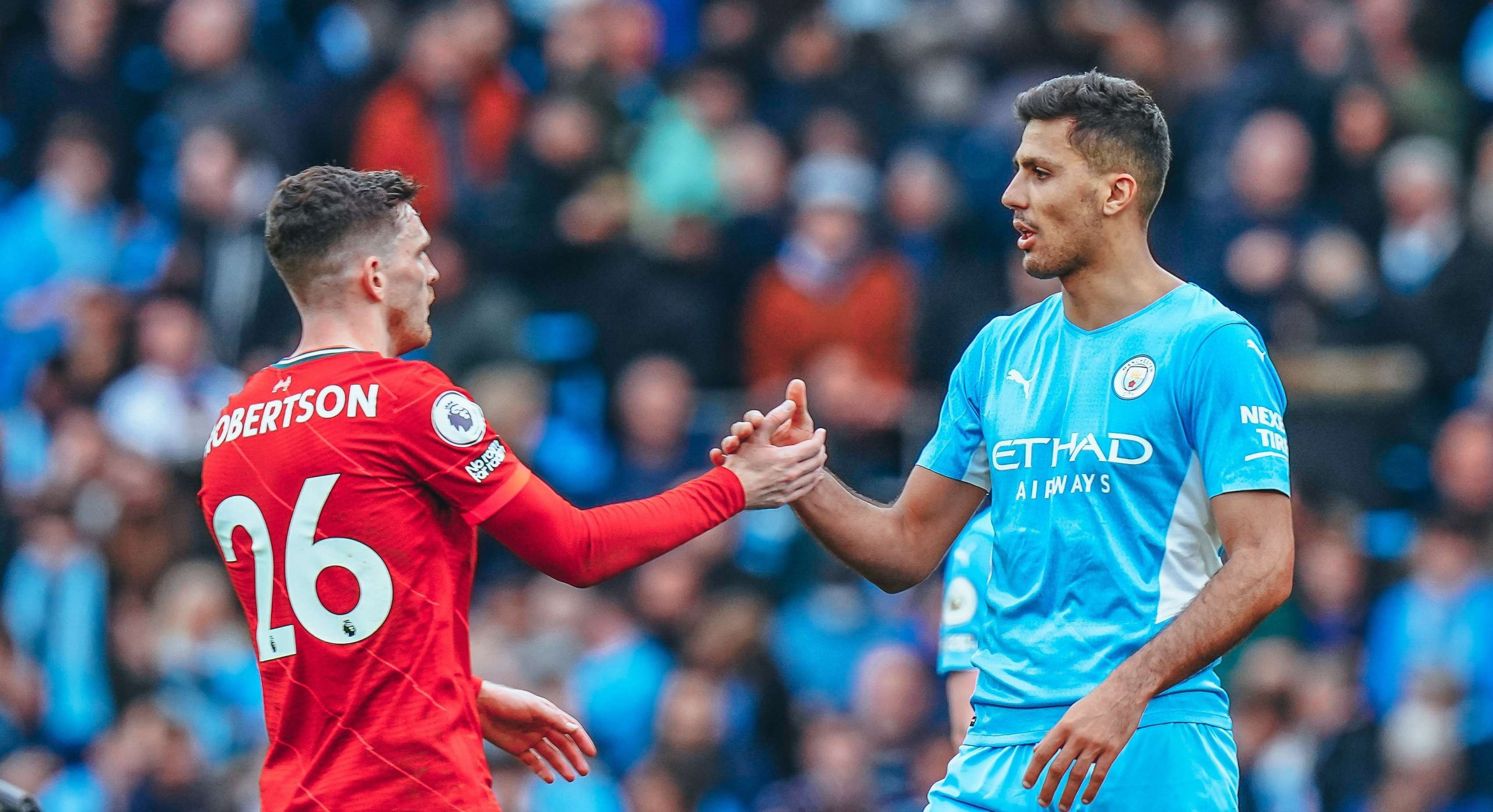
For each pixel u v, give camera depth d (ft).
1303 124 128.36
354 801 43.29
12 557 111.45
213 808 96.89
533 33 145.38
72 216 134.82
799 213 125.39
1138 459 46.19
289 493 44.01
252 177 127.13
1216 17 139.13
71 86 144.66
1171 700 46.26
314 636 43.75
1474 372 117.39
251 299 124.06
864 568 50.70
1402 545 111.14
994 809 46.98
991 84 137.39
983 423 49.60
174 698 102.47
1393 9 135.13
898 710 99.50
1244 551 44.68
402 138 128.77
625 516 46.09
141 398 117.60
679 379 116.78
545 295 126.93
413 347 46.88
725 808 98.22
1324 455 113.29
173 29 135.64
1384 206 126.41
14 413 122.93
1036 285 118.62
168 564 109.70
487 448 44.50
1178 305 47.11
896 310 121.90
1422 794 97.19
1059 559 46.83
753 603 104.42
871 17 144.36
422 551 44.19
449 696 44.16
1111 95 47.14
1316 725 99.25
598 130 129.29
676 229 127.54
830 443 114.21
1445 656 102.58
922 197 127.24
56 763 104.83
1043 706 46.39
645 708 103.35
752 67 143.33
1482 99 139.64
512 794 89.20
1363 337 117.39
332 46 148.36
